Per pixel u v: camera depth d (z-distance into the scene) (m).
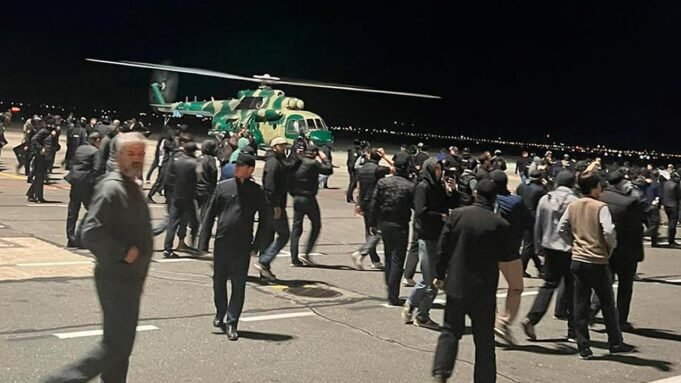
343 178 28.72
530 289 10.38
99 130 13.41
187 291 8.78
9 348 6.25
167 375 5.85
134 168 4.54
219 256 6.98
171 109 39.97
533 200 10.93
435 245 7.73
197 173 10.89
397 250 8.70
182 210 10.88
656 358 7.21
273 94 33.50
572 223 7.20
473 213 5.70
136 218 4.51
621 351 7.34
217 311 7.19
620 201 8.06
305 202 10.86
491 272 5.67
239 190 6.94
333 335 7.36
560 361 7.00
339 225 15.84
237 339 6.99
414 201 7.88
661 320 8.88
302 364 6.36
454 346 5.73
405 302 8.85
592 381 6.41
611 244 6.99
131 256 4.48
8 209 14.54
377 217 8.83
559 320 8.67
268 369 6.17
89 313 7.45
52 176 21.66
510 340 7.49
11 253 10.34
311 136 31.75
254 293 9.02
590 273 7.05
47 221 13.38
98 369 4.47
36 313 7.36
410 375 6.23
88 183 10.79
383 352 6.88
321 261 11.52
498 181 7.93
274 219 9.55
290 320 7.85
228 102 35.16
